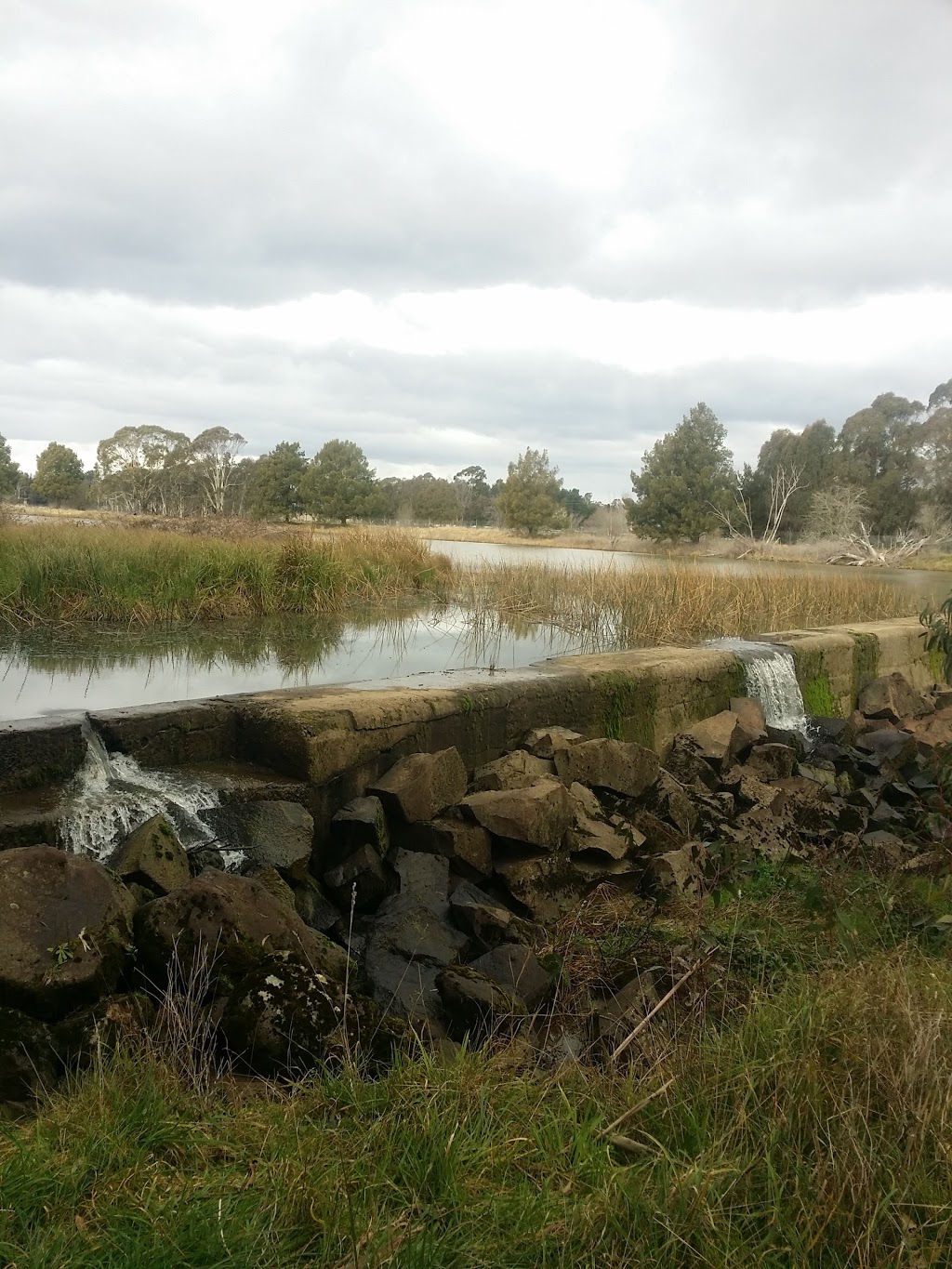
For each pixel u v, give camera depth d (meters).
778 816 7.16
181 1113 2.87
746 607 13.36
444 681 6.86
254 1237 2.32
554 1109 3.08
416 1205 2.51
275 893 4.38
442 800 5.58
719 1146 2.81
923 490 51.44
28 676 7.45
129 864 3.98
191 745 5.39
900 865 6.34
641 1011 3.90
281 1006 3.31
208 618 11.37
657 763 6.91
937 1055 3.06
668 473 51.44
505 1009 3.94
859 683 11.16
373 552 16.03
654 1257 2.39
